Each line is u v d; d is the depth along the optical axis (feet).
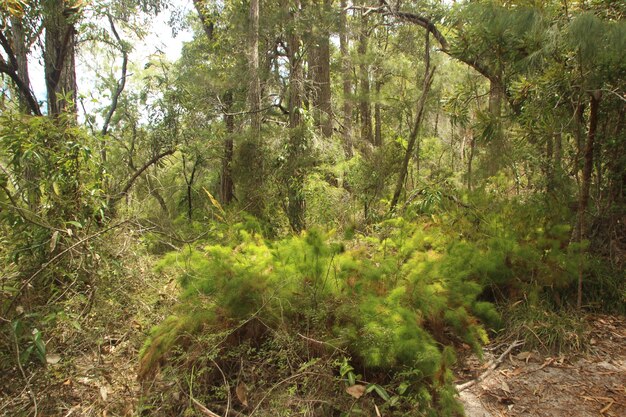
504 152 16.70
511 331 10.75
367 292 9.21
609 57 10.94
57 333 8.54
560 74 12.10
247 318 8.25
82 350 8.68
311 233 9.75
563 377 9.14
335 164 22.94
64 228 9.05
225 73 31.07
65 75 23.95
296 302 8.54
